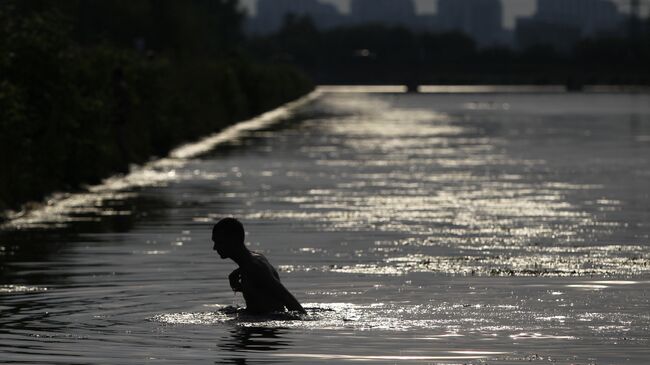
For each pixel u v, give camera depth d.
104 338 21.92
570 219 42.31
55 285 28.05
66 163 55.69
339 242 36.22
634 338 21.67
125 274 29.80
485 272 29.92
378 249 34.59
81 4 164.88
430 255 33.34
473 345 21.20
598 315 23.81
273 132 108.69
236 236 24.30
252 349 21.02
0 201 45.53
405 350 20.84
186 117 95.50
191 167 67.69
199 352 20.80
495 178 60.12
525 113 164.88
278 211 45.16
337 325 22.95
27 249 34.81
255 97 153.50
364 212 44.72
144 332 22.47
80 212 45.22
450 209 45.78
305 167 67.62
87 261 32.22
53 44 54.75
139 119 76.88
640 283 27.97
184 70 111.38
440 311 24.31
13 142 49.66
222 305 25.31
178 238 37.38
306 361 20.12
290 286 27.72
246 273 24.14
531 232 38.69
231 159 74.12
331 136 101.38
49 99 54.28
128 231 39.25
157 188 55.09
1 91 48.66
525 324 22.95
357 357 20.36
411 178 60.22
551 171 64.44
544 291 26.81
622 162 71.06
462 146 87.50
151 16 180.12
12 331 22.59
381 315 23.91
